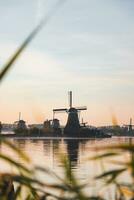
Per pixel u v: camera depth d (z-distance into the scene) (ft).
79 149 515.09
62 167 7.90
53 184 7.70
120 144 7.73
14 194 9.61
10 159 7.63
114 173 8.12
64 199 7.80
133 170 7.61
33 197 9.12
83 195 7.77
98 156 7.91
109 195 8.41
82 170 91.25
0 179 7.71
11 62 7.27
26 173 7.65
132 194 8.02
